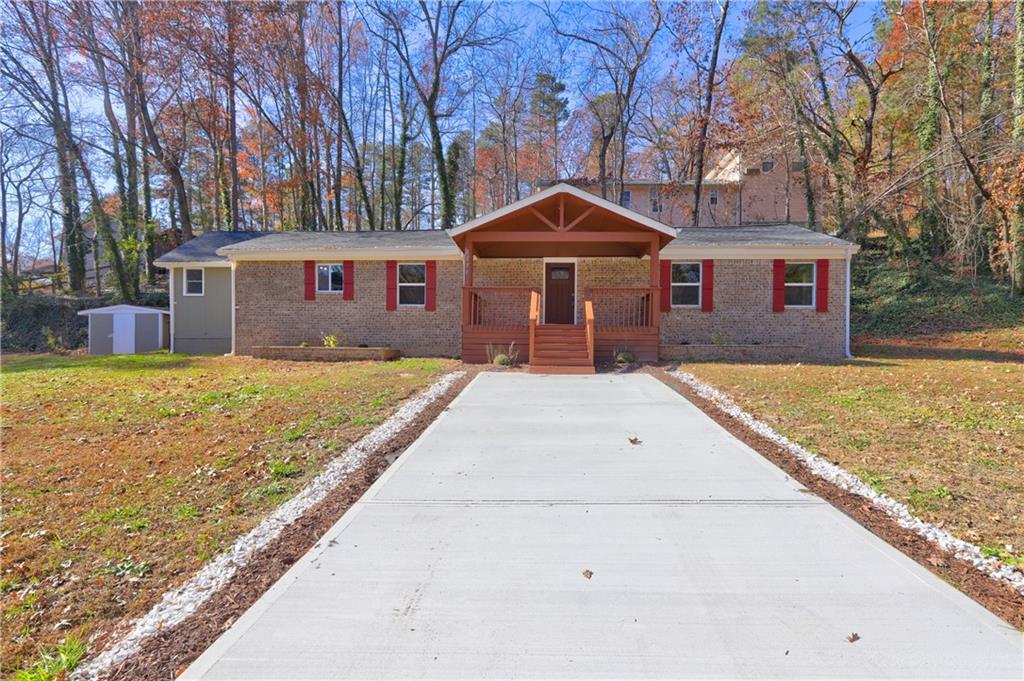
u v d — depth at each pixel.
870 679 2.50
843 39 22.05
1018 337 16.58
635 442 6.43
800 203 32.34
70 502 4.91
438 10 26.64
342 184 34.34
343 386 10.23
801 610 3.06
